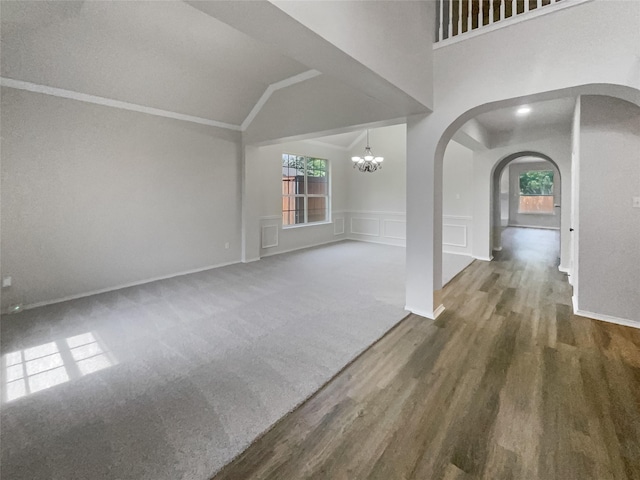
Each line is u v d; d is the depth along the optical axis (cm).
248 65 433
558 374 227
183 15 324
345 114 413
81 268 409
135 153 454
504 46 272
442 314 347
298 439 170
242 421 182
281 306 369
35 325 319
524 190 1204
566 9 241
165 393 209
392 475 147
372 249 734
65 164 390
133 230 458
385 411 191
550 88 250
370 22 214
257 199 625
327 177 831
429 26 306
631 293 304
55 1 286
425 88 299
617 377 221
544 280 475
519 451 159
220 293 420
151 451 161
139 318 336
